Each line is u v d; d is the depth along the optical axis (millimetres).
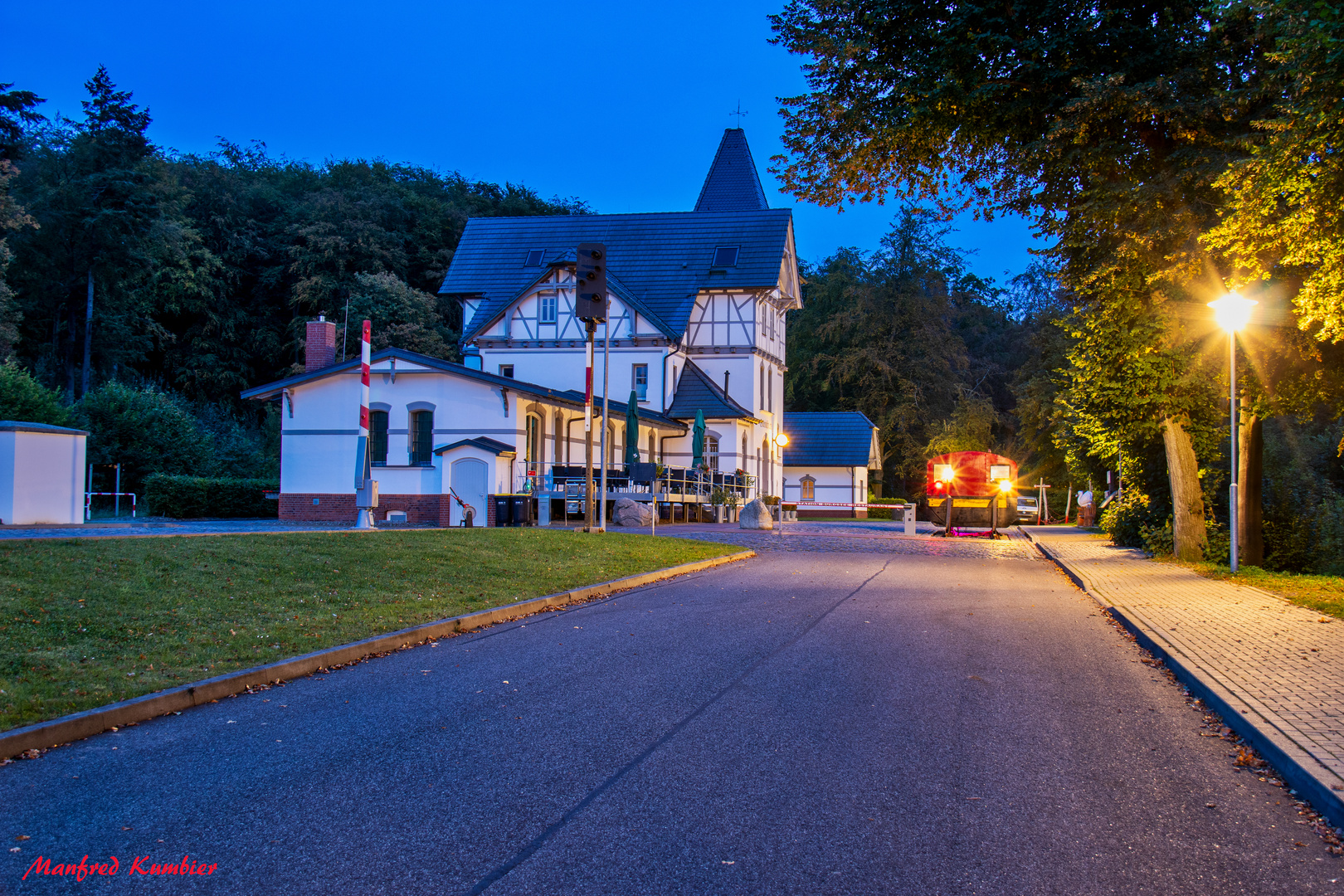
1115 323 17812
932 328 68312
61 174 50344
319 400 31469
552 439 33375
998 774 5570
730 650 9523
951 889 3984
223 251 59438
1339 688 7406
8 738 5723
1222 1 11930
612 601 13484
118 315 51438
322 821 4699
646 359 43469
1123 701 7535
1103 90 14891
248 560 12203
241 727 6484
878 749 6039
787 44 18016
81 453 18594
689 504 37031
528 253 47812
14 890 3918
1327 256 11172
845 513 59281
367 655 9078
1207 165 14844
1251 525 19234
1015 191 18672
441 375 30750
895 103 17516
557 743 6094
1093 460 34500
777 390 52125
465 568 14219
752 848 4402
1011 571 19234
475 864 4203
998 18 16047
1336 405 16984
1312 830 4746
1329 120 10250
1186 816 4914
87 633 8320
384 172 75750
